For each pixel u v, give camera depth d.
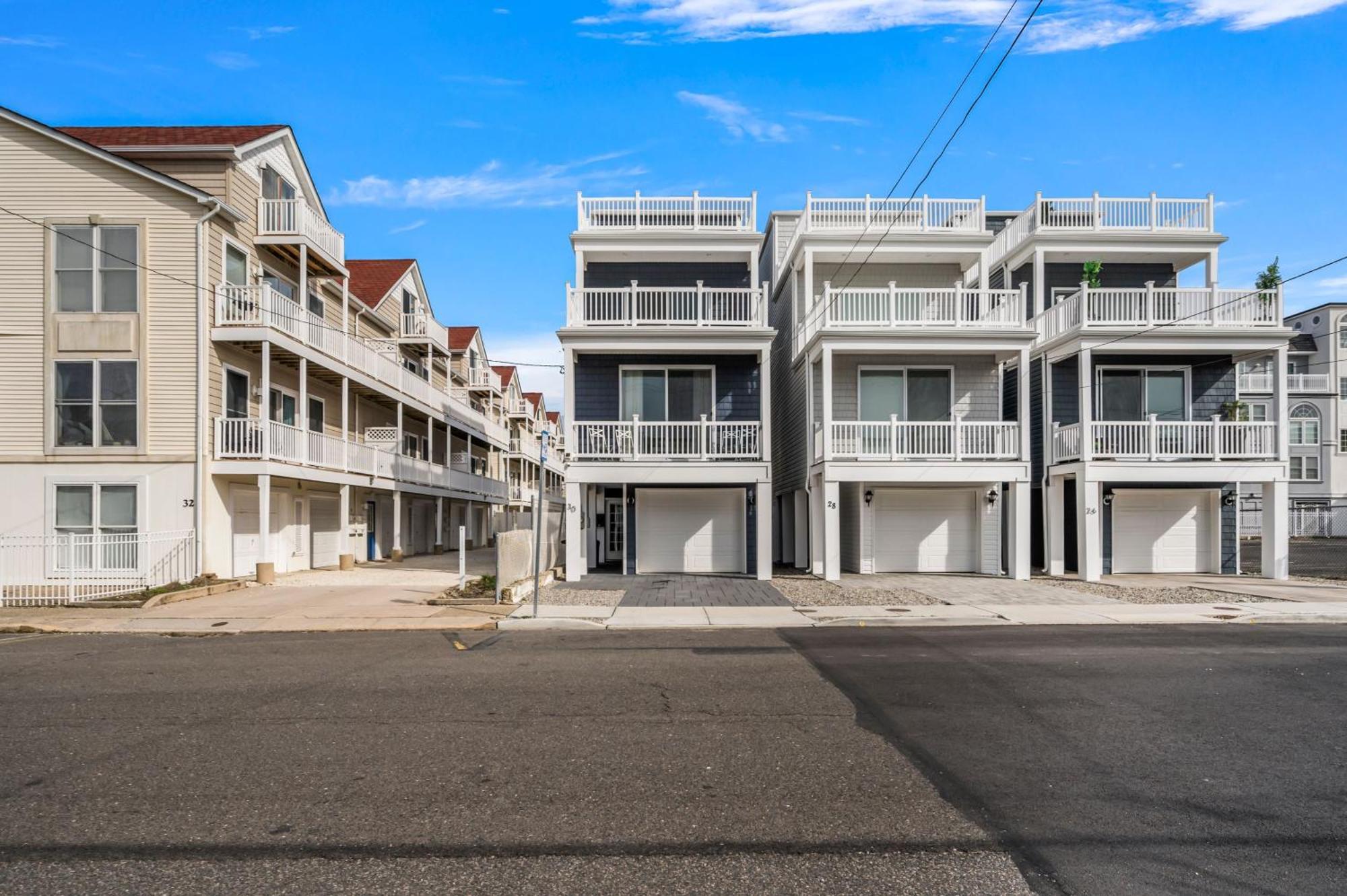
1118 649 10.66
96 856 4.32
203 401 18.89
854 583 19.08
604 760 5.92
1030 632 12.32
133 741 6.39
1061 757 6.04
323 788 5.34
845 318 20.62
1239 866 4.23
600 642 11.37
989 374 21.36
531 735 6.55
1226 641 11.41
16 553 18.44
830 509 19.70
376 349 28.14
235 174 20.53
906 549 21.81
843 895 3.90
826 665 9.47
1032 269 23.66
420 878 4.06
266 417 19.23
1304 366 43.38
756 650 10.59
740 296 21.22
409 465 30.16
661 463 19.80
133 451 18.67
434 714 7.21
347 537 24.27
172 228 19.03
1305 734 6.67
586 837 4.56
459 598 16.05
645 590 17.45
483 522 47.62
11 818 4.84
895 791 5.32
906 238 22.08
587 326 20.08
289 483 23.31
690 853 4.36
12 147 18.91
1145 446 21.20
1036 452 22.88
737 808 5.01
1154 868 4.21
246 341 19.61
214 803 5.07
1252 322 20.69
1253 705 7.62
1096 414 21.95
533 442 54.66
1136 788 5.40
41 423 18.72
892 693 8.05
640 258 21.73
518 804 5.06
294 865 4.21
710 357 21.17
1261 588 18.20
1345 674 9.05
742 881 4.04
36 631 12.72
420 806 5.02
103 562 18.50
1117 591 17.59
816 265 23.48
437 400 34.06
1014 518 20.14
